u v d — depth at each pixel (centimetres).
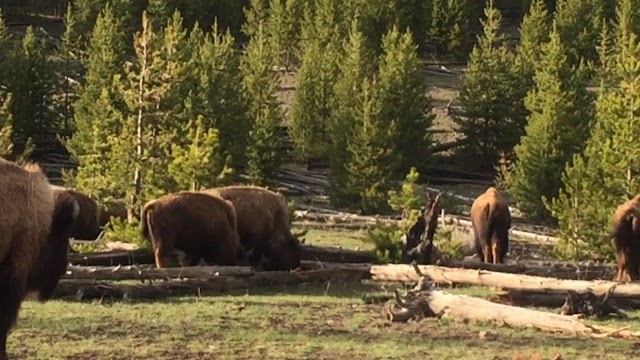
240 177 4900
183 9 8444
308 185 5219
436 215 2203
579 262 2573
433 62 8106
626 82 3394
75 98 5894
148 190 2505
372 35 7850
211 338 1302
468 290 1881
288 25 7744
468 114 5778
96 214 2528
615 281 2017
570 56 7462
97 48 5694
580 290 1675
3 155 3328
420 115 5291
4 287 1004
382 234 2272
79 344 1226
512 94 5728
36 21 8975
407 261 2220
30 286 1080
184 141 2767
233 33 8706
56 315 1459
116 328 1362
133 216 2556
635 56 3847
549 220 4478
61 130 5781
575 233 2797
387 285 1984
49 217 1040
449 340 1334
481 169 5791
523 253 3142
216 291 1822
